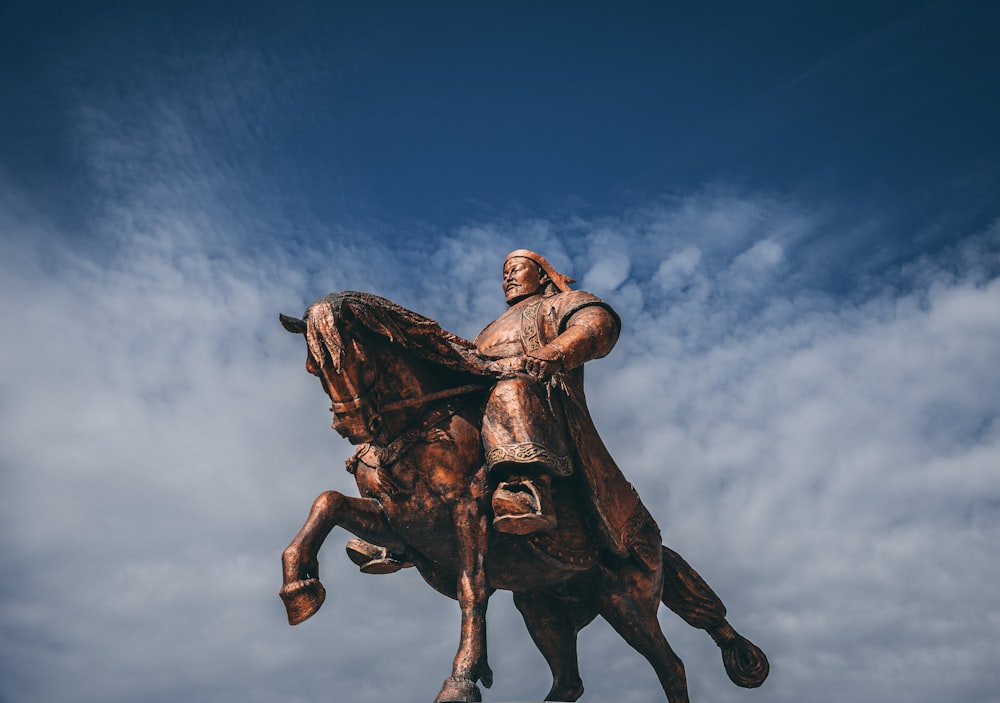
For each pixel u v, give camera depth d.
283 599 5.36
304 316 5.46
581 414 6.11
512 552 5.88
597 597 6.26
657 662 6.32
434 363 5.87
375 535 5.86
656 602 6.36
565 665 6.45
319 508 5.64
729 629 6.90
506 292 6.82
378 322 5.58
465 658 5.35
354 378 5.32
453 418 5.81
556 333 6.27
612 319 6.26
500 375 5.94
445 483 5.70
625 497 6.21
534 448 5.68
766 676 6.93
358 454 5.96
